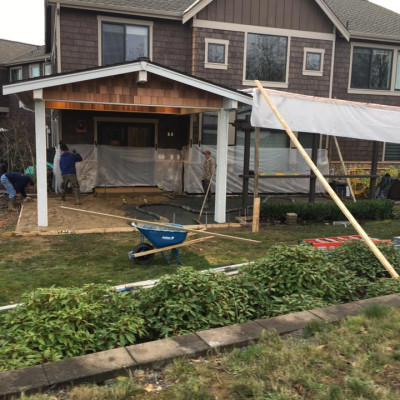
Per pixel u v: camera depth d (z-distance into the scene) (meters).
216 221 10.90
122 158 15.52
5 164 19.27
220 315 4.41
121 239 9.11
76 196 12.66
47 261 7.44
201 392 2.94
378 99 17.61
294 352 3.47
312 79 16.41
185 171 15.87
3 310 5.11
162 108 12.40
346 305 4.52
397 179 15.53
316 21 16.12
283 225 11.07
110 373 3.20
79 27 13.91
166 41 14.87
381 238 9.74
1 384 2.97
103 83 9.23
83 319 4.02
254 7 15.38
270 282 5.23
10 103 23.27
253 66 15.72
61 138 14.89
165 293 4.58
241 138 16.19
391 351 3.47
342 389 2.92
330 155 16.91
